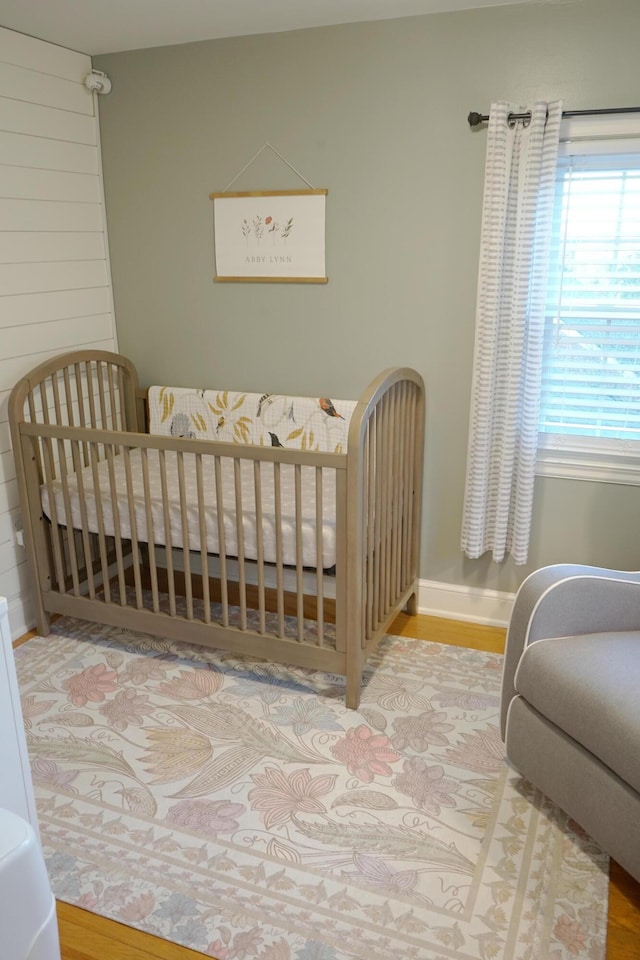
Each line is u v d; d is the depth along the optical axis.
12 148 2.82
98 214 3.28
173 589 2.72
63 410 3.21
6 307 2.87
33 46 2.86
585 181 2.63
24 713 2.50
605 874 1.86
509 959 1.63
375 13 2.62
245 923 1.72
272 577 3.32
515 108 2.55
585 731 1.79
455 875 1.85
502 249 2.62
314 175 2.93
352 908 1.76
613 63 2.47
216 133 3.04
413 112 2.74
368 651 2.56
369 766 2.24
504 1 2.51
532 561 3.02
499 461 2.85
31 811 1.72
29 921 1.19
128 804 2.09
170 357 3.40
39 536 2.89
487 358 2.71
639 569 2.90
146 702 2.56
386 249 2.91
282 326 3.15
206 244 3.18
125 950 1.66
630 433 2.79
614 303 2.71
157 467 3.12
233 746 2.33
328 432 3.11
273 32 2.84
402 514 2.91
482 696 2.60
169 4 2.51
